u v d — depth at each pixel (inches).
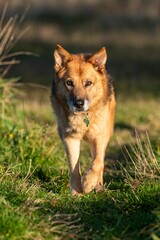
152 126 818.8
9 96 631.2
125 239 374.0
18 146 562.3
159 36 1841.8
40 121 722.8
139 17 2025.1
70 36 1817.2
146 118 875.4
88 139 498.3
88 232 388.2
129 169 543.5
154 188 440.5
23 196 426.0
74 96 474.3
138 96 1109.7
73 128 487.5
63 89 487.5
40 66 1453.0
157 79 1344.7
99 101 486.9
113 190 480.1
